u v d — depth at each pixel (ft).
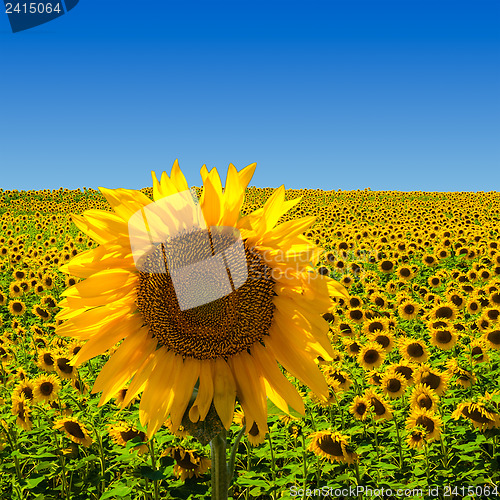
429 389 16.63
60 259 54.13
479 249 50.49
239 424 16.25
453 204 123.54
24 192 170.81
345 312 27.94
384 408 16.57
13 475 15.17
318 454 14.24
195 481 14.20
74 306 6.40
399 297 33.58
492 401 15.93
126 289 6.56
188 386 6.36
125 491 12.28
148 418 6.34
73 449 16.07
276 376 6.52
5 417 17.47
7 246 66.69
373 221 94.27
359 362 22.34
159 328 6.50
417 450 15.96
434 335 23.71
